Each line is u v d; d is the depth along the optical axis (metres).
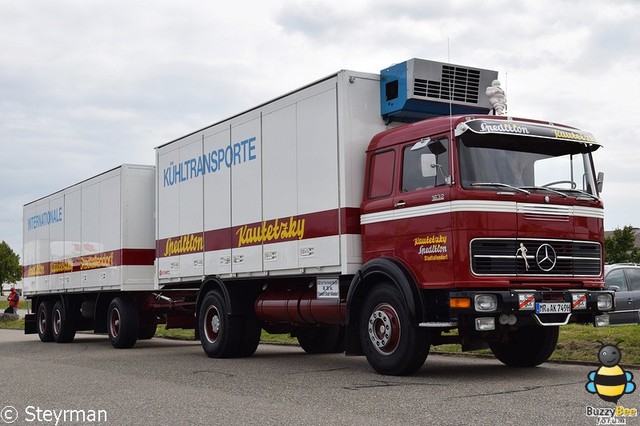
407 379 9.59
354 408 7.48
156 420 7.04
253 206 12.80
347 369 11.27
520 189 9.52
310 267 11.34
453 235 9.21
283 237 11.98
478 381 9.32
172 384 9.72
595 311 9.84
